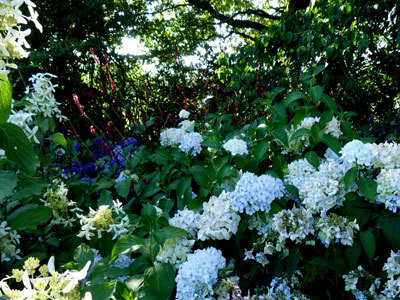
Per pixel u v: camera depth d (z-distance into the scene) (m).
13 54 1.35
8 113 1.35
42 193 2.14
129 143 3.82
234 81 5.61
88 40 8.97
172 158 3.10
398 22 5.24
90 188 2.81
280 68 5.81
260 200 1.90
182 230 1.70
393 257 1.78
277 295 1.93
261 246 2.00
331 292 2.00
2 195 1.47
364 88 6.89
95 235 1.99
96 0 10.38
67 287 1.07
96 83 8.37
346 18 5.21
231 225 1.92
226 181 2.55
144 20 12.85
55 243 2.07
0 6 1.29
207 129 3.87
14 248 1.83
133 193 2.90
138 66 12.48
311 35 5.17
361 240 1.83
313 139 2.55
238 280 1.91
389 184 1.81
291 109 3.28
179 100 4.97
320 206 1.92
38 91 2.39
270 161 2.93
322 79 5.24
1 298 1.03
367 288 1.89
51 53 8.01
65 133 4.36
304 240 1.91
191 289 1.62
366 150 1.89
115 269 1.65
